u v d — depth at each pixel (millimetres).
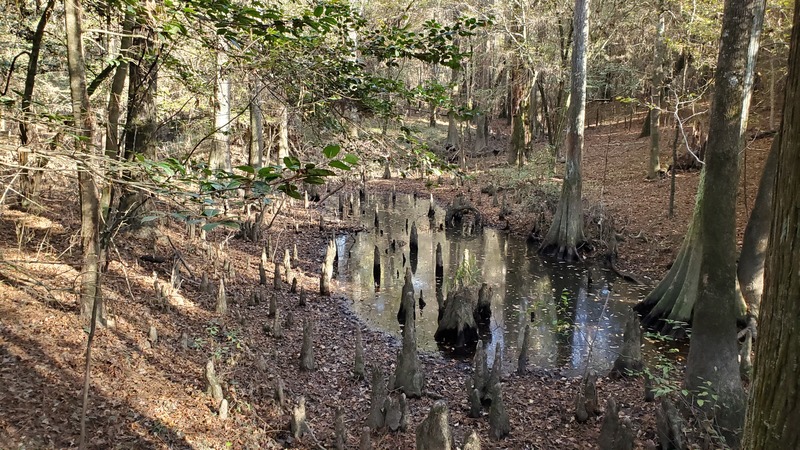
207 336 11164
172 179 3586
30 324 8852
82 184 7066
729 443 8148
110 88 11648
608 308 15961
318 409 9531
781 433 2152
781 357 2162
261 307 14016
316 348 12180
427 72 32438
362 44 7047
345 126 6934
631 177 28922
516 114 36156
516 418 9531
